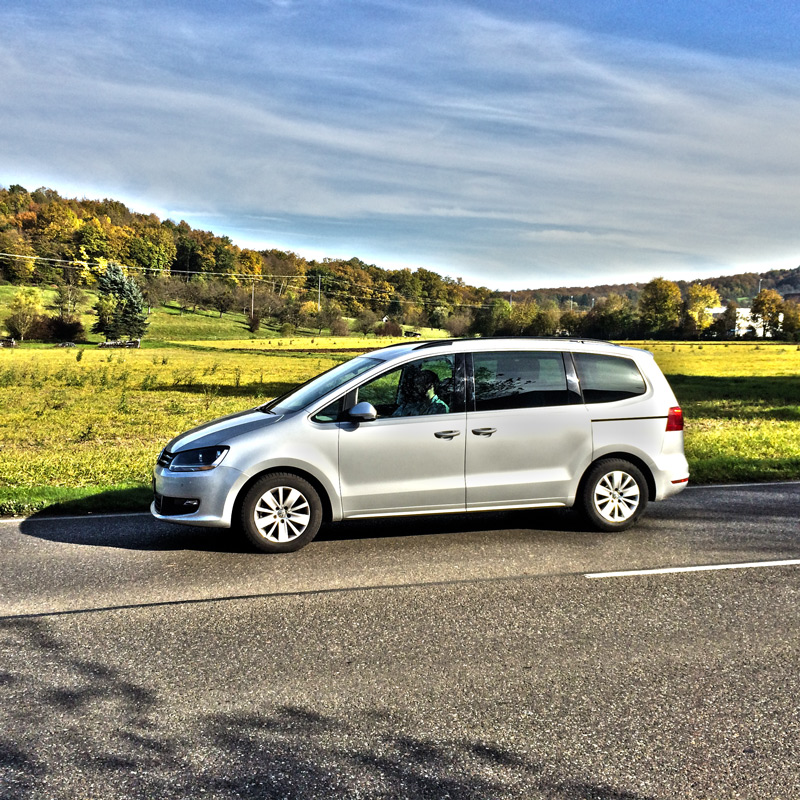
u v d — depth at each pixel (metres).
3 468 10.23
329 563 5.66
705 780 2.75
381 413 6.15
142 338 112.06
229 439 5.95
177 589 5.04
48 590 5.03
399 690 3.50
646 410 6.73
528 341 6.67
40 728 3.14
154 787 2.71
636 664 3.79
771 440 13.65
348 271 197.00
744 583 5.12
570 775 2.79
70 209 187.88
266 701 3.39
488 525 6.93
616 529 6.68
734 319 150.88
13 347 88.25
